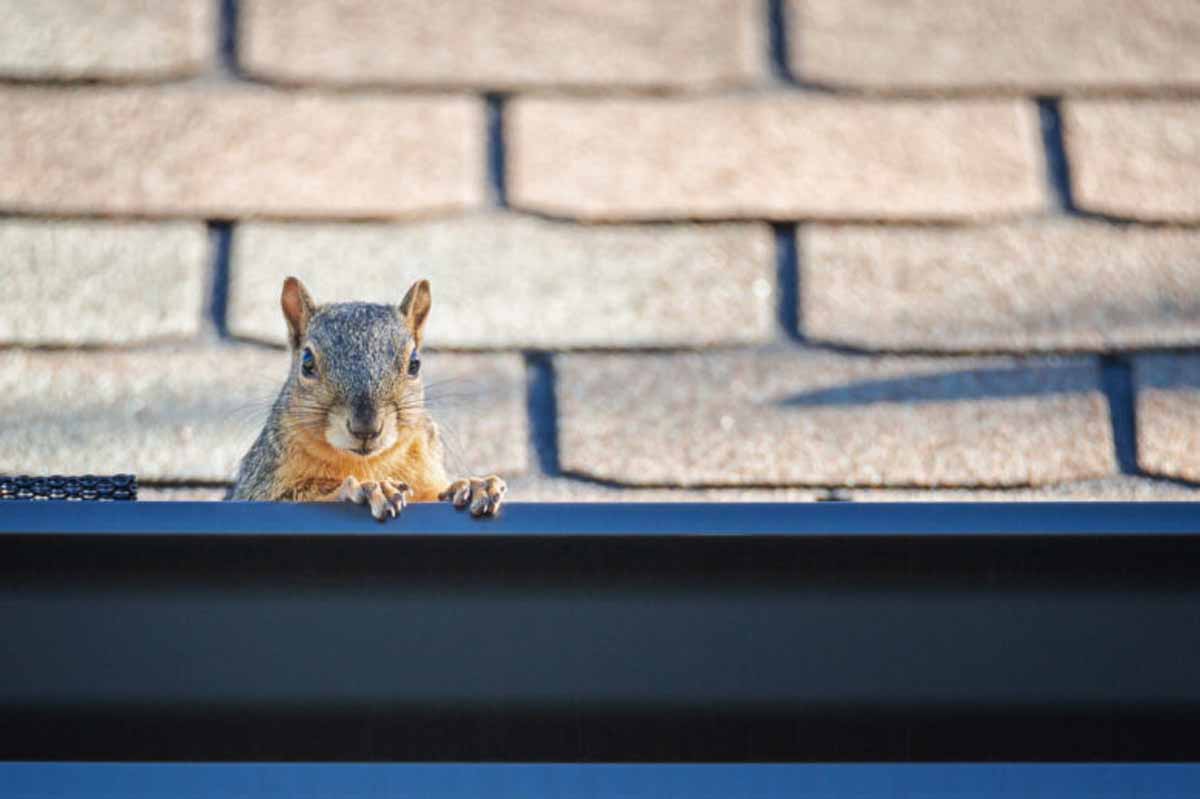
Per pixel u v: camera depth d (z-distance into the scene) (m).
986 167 6.95
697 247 6.90
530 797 6.53
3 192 6.90
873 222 6.92
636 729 6.53
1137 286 6.88
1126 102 7.00
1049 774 6.54
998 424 6.80
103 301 6.85
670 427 6.80
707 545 6.52
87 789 6.52
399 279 6.89
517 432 6.80
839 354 6.84
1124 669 6.53
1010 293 6.88
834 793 6.53
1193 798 6.53
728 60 7.02
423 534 6.52
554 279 6.89
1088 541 6.52
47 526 6.51
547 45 7.02
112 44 6.99
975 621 6.53
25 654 6.52
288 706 6.53
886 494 6.77
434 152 6.95
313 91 6.98
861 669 6.53
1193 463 6.78
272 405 6.82
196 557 6.52
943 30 7.04
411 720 6.53
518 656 6.53
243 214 6.91
